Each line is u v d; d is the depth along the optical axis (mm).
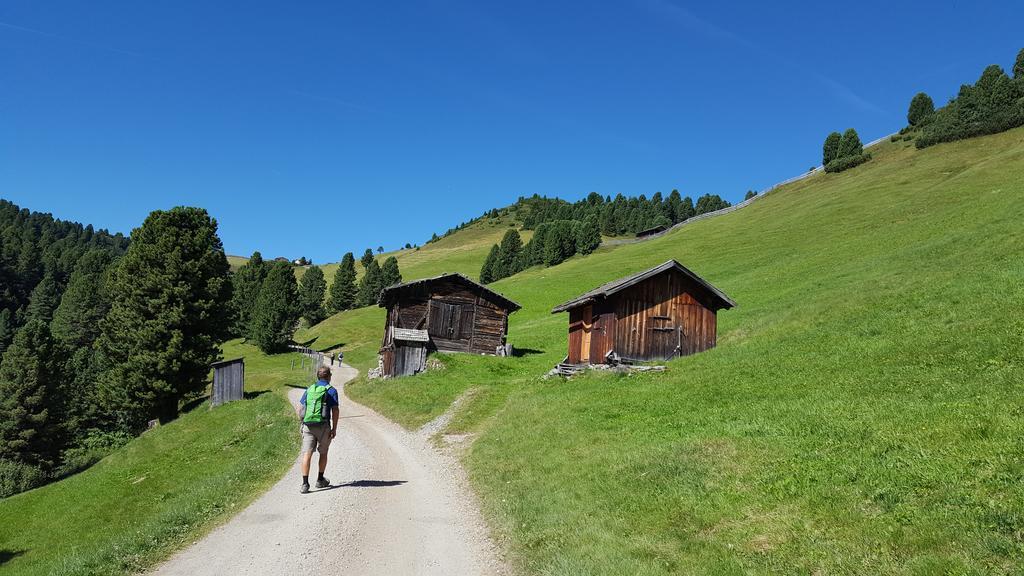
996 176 62031
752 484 10109
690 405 17609
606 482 11914
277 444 22281
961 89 96000
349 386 47969
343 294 138875
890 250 43844
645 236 142000
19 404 51344
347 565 8883
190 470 24531
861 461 9922
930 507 7836
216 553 9680
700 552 8055
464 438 20500
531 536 9836
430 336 47406
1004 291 20734
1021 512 7078
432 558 9188
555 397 23250
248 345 98125
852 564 6906
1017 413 10539
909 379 14906
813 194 101562
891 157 103125
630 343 28797
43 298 133625
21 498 28406
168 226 53031
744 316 36906
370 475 15695
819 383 16859
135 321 50812
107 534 17984
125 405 50031
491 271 145375
